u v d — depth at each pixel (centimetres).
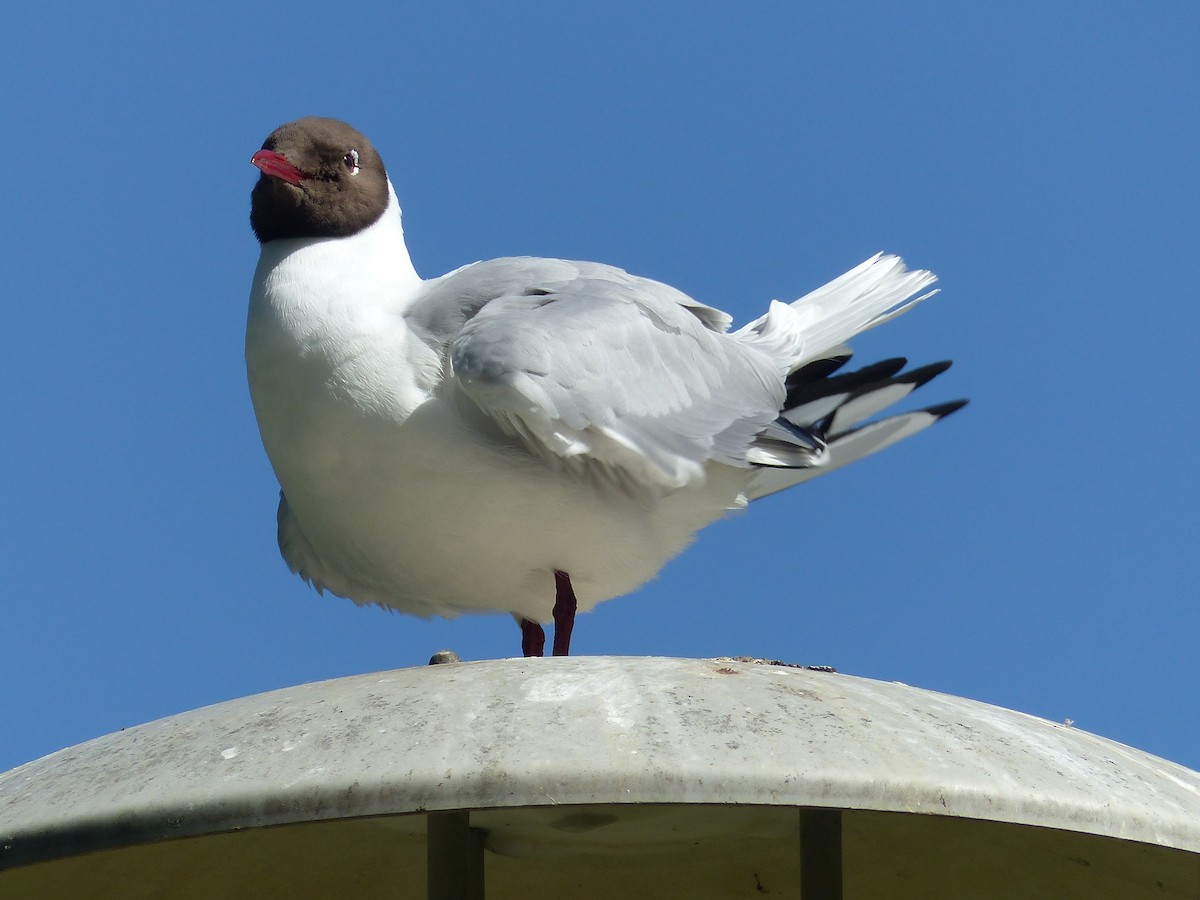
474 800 661
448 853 815
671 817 862
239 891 910
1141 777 762
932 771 682
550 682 746
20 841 705
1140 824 706
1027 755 730
